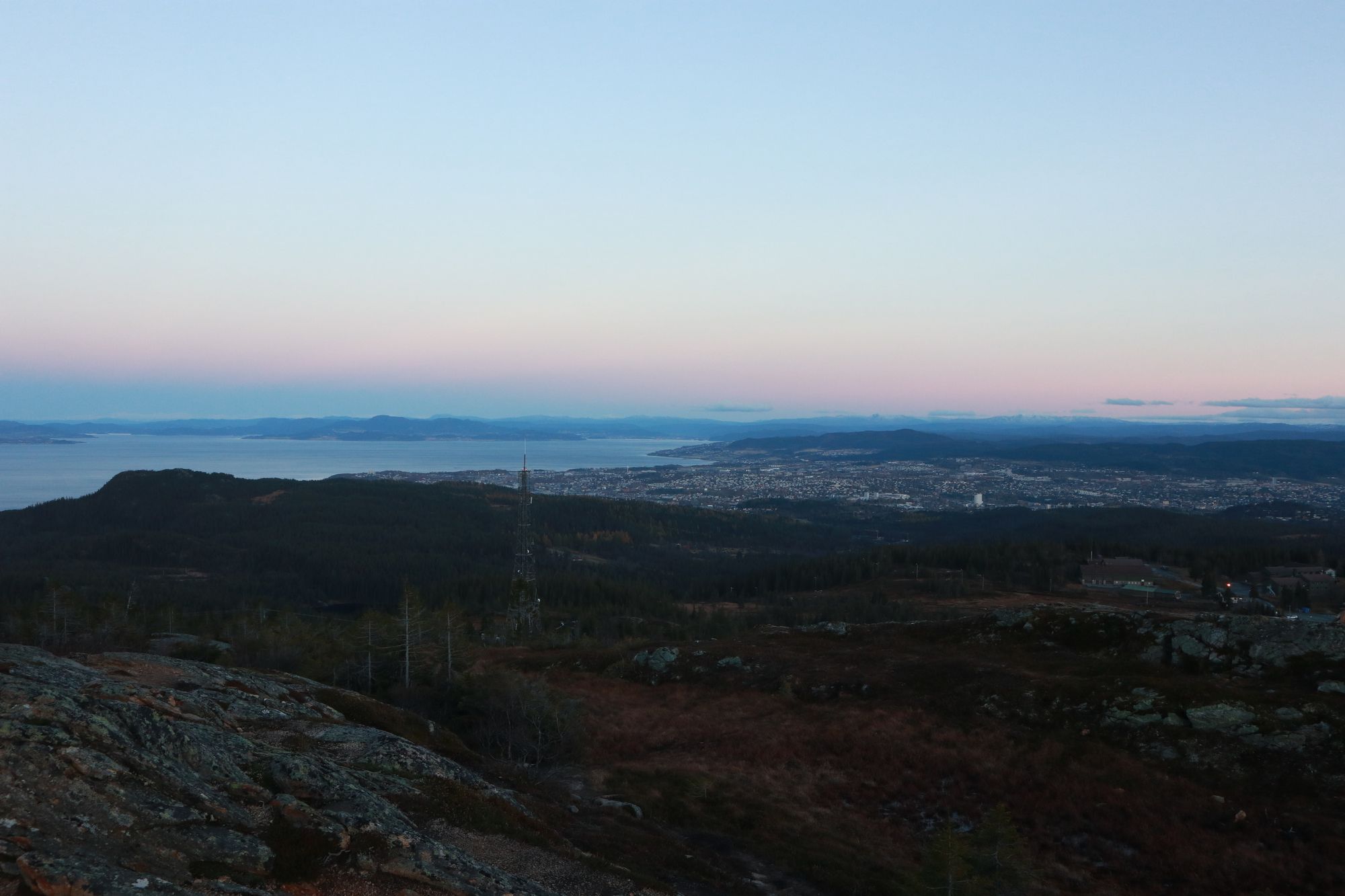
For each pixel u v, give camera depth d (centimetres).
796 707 5456
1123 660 5378
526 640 9875
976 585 13550
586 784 4181
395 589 16738
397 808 2628
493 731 4706
